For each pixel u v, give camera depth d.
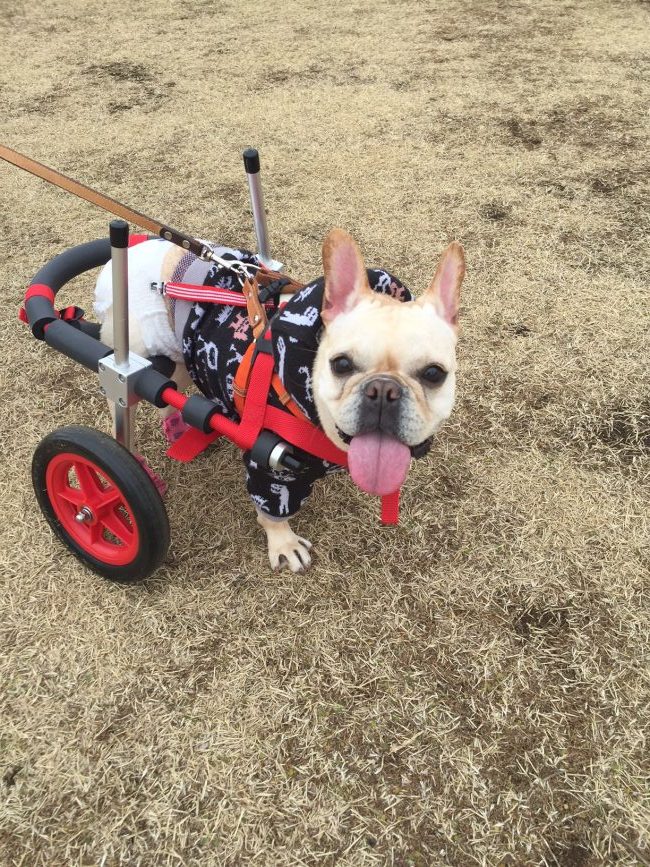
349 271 0.61
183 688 0.70
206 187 1.53
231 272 0.74
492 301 1.20
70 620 0.76
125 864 0.58
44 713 0.68
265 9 2.68
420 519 0.87
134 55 2.27
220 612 0.77
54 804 0.61
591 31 2.33
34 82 2.08
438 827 0.60
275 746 0.66
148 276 0.75
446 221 1.40
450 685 0.70
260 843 0.59
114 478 0.66
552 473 0.92
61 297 1.24
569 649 0.73
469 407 1.02
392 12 2.59
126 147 1.71
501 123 1.76
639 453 0.94
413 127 1.75
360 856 0.58
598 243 1.33
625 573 0.80
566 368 1.07
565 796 0.62
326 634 0.75
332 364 0.59
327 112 1.85
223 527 0.86
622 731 0.66
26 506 0.88
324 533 0.86
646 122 1.75
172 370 0.76
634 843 0.59
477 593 0.78
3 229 1.41
